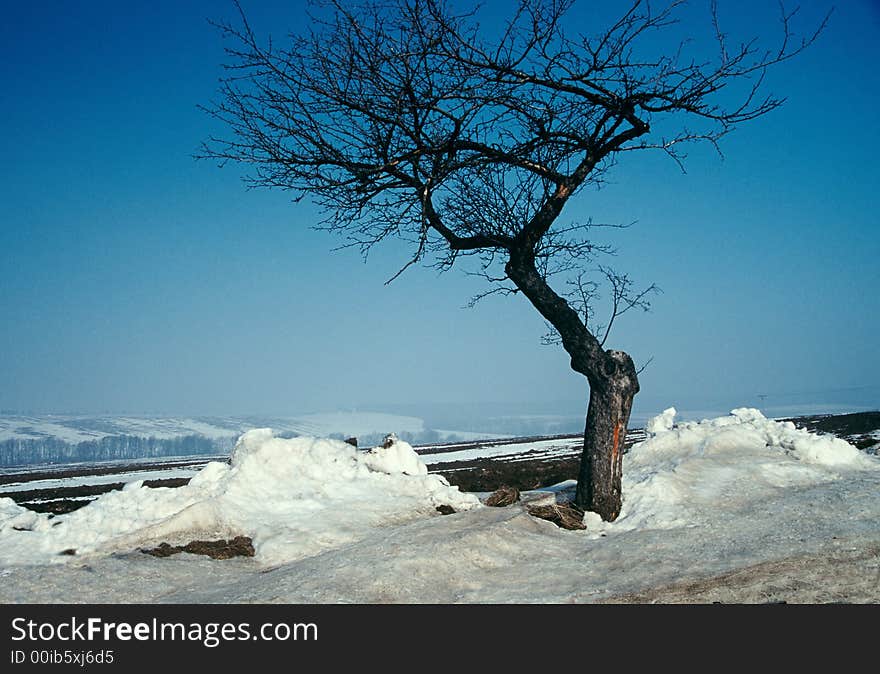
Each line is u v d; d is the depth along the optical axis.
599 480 15.69
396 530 14.16
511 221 16.47
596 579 11.44
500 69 14.65
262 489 16.20
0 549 13.61
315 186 15.53
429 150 15.30
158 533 14.30
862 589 9.89
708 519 14.49
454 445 111.06
